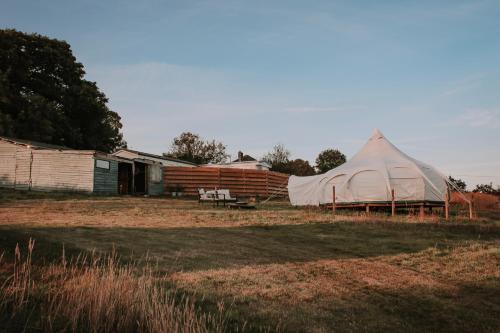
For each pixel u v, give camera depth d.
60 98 43.03
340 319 5.71
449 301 6.58
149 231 11.59
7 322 4.87
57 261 7.52
